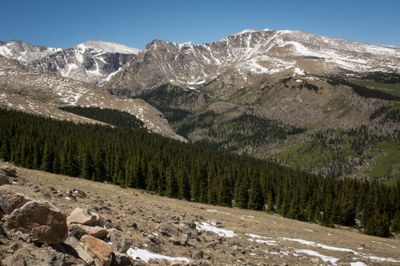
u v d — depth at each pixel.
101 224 22.25
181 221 38.16
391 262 41.31
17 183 33.53
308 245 44.78
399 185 122.19
